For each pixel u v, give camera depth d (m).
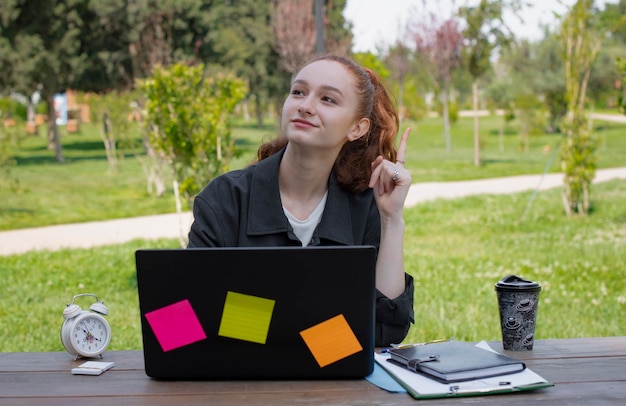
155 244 9.44
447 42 23.91
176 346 1.82
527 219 11.14
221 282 1.79
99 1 26.73
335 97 2.06
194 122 7.28
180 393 1.76
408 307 2.19
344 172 2.21
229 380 1.85
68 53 25.59
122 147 19.77
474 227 10.55
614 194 13.48
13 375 1.93
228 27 37.47
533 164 21.22
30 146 29.42
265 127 38.00
